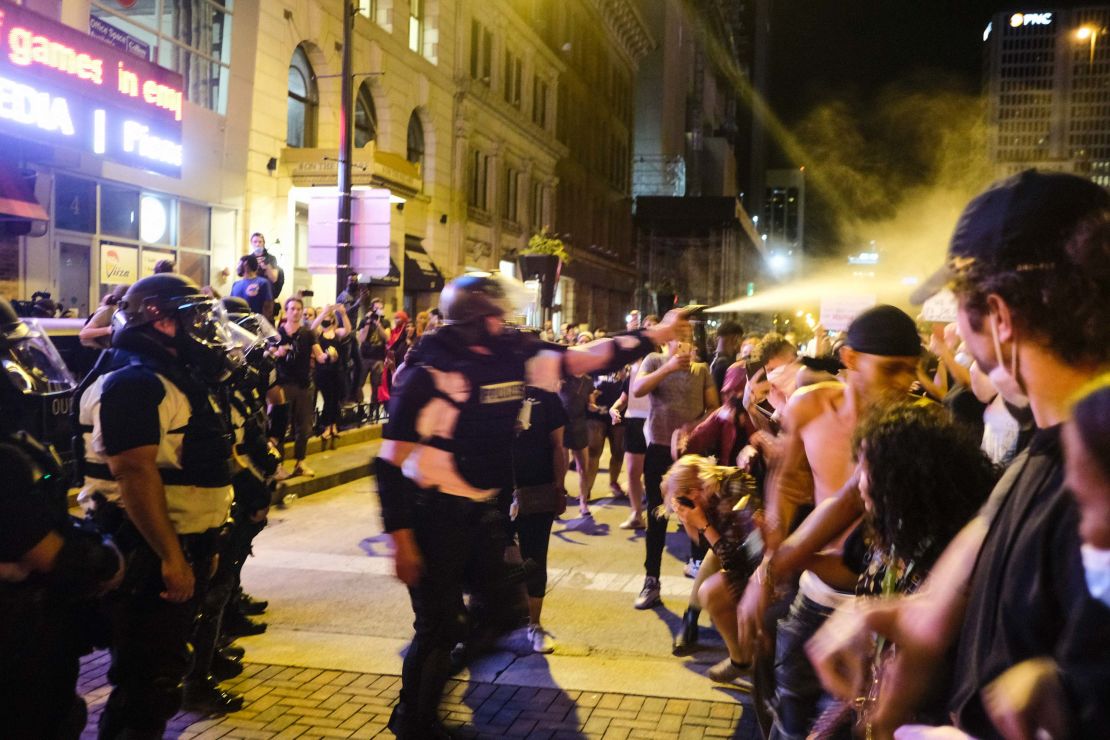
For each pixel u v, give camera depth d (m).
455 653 4.80
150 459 3.35
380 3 26.78
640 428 9.32
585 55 49.91
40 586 2.55
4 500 2.43
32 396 2.77
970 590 1.49
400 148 27.36
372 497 10.95
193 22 18.62
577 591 7.09
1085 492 1.12
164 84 15.97
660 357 6.73
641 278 63.84
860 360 3.15
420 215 29.30
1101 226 1.31
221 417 3.78
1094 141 140.25
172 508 3.59
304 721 4.50
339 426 14.85
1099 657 1.09
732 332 9.42
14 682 2.50
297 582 7.13
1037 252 1.32
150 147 15.79
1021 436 1.78
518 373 3.93
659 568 6.70
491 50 35.19
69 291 15.66
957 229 1.46
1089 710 1.08
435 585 3.82
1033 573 1.22
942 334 5.56
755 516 3.36
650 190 72.19
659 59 72.81
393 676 5.12
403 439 3.69
